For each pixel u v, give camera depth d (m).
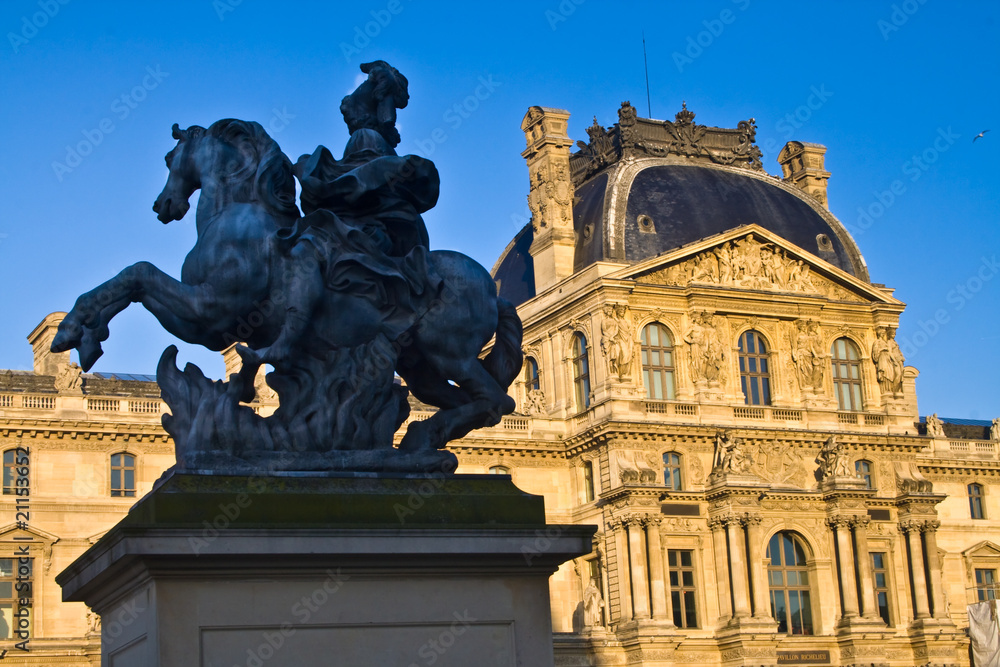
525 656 10.88
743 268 86.69
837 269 88.81
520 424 84.44
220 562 10.16
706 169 93.12
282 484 10.84
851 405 89.19
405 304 11.84
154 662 9.98
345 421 11.50
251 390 11.65
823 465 84.81
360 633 10.49
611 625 79.31
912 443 88.69
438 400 12.32
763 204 92.25
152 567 10.03
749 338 86.69
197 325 11.84
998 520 96.88
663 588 78.38
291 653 10.30
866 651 81.75
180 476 10.62
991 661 83.12
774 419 85.25
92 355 11.70
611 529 79.88
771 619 79.44
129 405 75.25
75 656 69.00
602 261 83.94
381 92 12.98
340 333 11.71
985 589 95.12
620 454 80.69
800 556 83.88
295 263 11.59
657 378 83.56
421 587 10.73
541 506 11.29
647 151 92.25
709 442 83.06
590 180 92.56
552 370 86.88
